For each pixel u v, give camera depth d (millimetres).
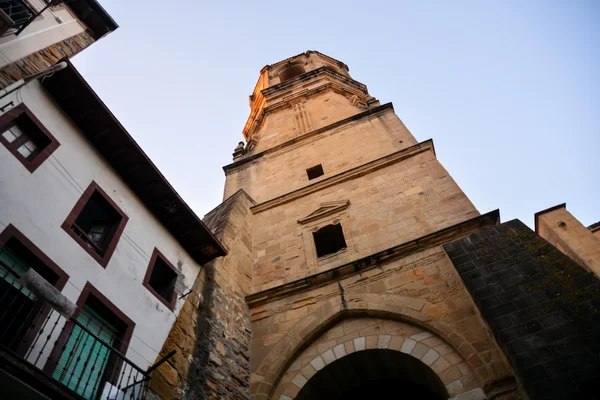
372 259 13367
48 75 9875
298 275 14500
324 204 17000
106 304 9133
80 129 10875
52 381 6527
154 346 9734
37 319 7477
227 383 10953
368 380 11992
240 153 25672
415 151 17766
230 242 15195
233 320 12750
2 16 9516
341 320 12422
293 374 11555
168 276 11648
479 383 9523
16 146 8992
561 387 7246
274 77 37500
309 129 24234
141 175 11766
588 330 7926
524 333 8344
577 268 9273
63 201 9320
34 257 8109
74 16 14531
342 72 37344
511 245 10758
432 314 11273
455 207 14438
